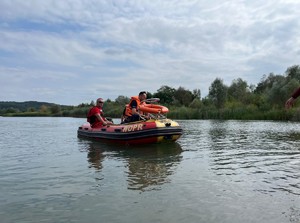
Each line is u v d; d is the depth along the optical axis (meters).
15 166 7.21
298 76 43.62
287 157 8.04
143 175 6.07
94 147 10.65
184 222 3.67
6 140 13.35
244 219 3.74
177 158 8.07
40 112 73.56
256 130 17.61
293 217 3.79
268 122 27.19
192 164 7.19
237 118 36.91
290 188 5.04
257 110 37.09
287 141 11.72
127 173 6.27
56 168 6.91
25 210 4.18
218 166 6.93
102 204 4.36
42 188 5.24
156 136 10.68
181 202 4.39
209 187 5.14
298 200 4.43
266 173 6.15
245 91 50.41
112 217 3.87
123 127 11.31
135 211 4.06
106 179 5.78
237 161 7.54
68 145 11.33
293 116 30.30
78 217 3.90
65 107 71.75
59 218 3.88
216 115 38.94
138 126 10.95
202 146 10.50
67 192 4.98
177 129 11.15
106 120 13.41
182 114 41.81
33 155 8.89
